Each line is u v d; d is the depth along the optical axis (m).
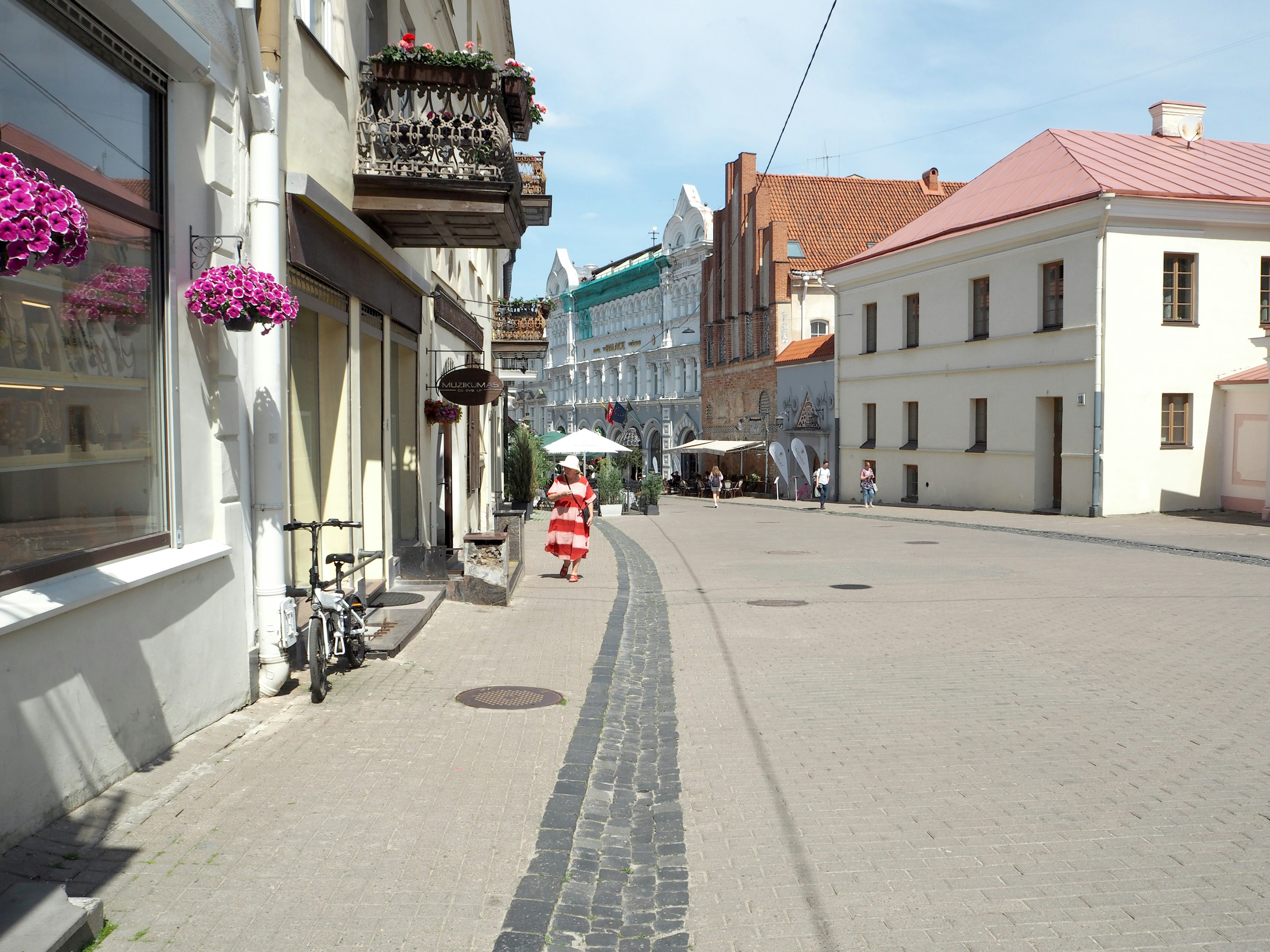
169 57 5.66
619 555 19.12
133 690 5.20
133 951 3.49
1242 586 13.29
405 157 9.80
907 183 55.78
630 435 70.38
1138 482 27.88
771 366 50.22
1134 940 3.70
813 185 54.06
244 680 6.74
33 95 4.61
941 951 3.65
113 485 5.33
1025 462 30.91
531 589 13.58
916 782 5.55
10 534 4.45
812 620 11.13
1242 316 28.66
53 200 3.45
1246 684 7.75
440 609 11.25
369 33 11.06
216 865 4.23
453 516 16.52
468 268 20.38
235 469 6.67
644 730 6.73
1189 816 4.96
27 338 4.63
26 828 4.24
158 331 5.84
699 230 59.88
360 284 10.02
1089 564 16.31
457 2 17.56
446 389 13.81
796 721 6.90
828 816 5.05
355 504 9.92
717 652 9.41
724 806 5.22
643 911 4.01
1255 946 3.64
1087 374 27.92
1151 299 27.80
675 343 63.69
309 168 8.32
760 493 51.66
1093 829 4.80
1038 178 31.89
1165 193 27.42
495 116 9.92
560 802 5.09
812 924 3.88
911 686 7.87
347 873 4.19
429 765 5.66
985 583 14.04
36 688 4.33
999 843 4.65
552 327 86.81
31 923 3.41
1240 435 27.78
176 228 5.96
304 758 5.71
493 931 3.72
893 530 24.88
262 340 7.07
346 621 7.71
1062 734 6.45
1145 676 8.09
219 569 6.36
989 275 32.38
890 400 38.53
